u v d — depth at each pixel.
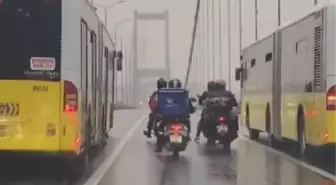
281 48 15.53
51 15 9.48
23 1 9.47
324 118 11.57
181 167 12.41
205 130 17.12
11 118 9.31
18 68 9.39
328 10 11.64
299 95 13.52
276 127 16.08
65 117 9.34
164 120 14.94
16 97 9.34
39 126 9.33
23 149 9.31
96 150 15.74
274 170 11.76
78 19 9.55
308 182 10.03
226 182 10.16
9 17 9.46
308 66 12.77
